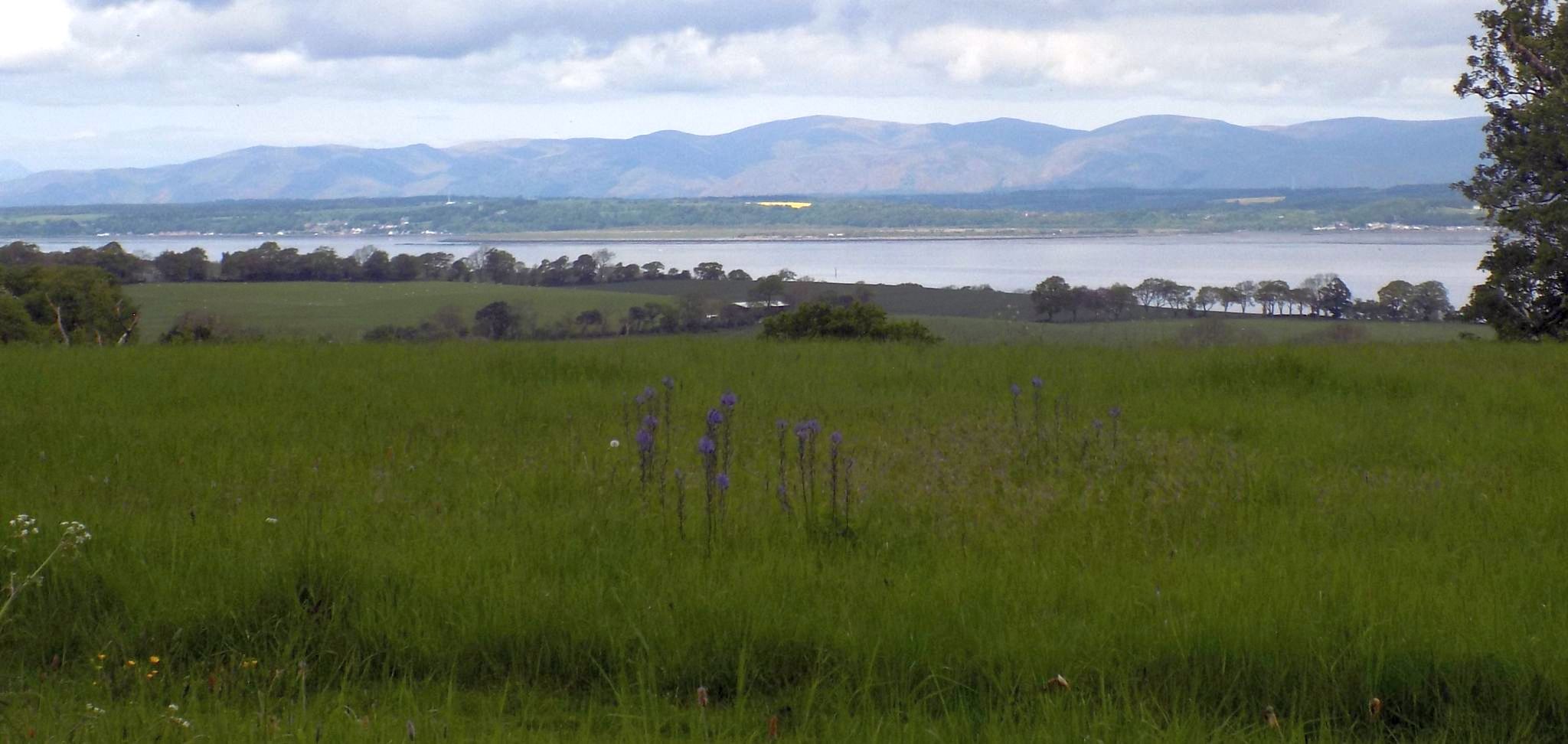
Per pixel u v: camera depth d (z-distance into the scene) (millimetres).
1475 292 30297
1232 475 7977
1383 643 4570
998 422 10117
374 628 4957
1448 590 5230
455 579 5387
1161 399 11609
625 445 8891
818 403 11312
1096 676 4531
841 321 26891
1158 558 5898
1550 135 28031
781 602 5121
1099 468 8219
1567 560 5820
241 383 12109
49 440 8812
